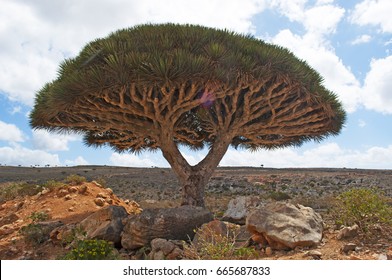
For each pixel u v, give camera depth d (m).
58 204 12.57
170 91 10.63
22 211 12.58
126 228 8.77
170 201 19.94
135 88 10.88
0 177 39.62
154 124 12.53
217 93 11.09
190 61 9.96
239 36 12.31
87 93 10.43
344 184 27.80
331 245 7.03
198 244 7.52
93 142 15.20
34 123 13.40
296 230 7.20
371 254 6.32
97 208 12.61
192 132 14.53
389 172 40.56
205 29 11.95
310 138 15.39
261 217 7.50
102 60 10.96
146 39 11.20
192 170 13.08
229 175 36.75
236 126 12.98
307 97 12.17
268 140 14.52
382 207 7.70
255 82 11.10
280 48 12.59
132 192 25.38
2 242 9.89
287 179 32.06
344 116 14.27
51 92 10.86
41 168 57.38
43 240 9.74
